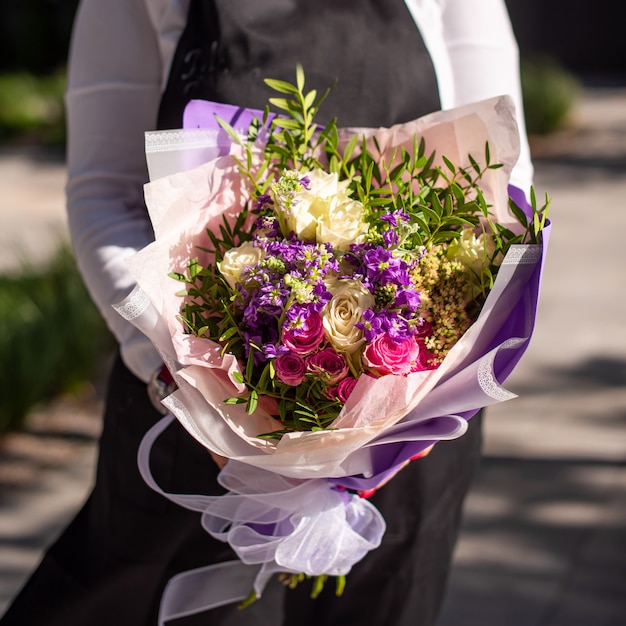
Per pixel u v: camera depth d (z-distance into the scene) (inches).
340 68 65.8
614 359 163.8
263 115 63.5
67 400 155.3
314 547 63.4
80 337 155.5
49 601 70.8
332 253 59.6
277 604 70.4
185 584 68.7
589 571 104.4
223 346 60.5
